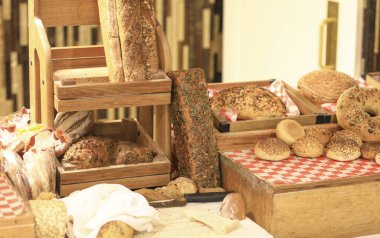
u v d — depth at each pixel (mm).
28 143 1980
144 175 2057
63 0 2211
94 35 4012
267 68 4172
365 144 2137
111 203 1776
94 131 2369
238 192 2045
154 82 2074
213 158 2129
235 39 4391
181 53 4320
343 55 3479
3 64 3949
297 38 3846
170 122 2230
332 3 3506
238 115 2303
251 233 1842
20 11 3900
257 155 2090
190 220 1893
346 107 2268
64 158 2023
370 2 3246
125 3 2068
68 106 1992
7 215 1627
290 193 1858
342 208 1939
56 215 1714
